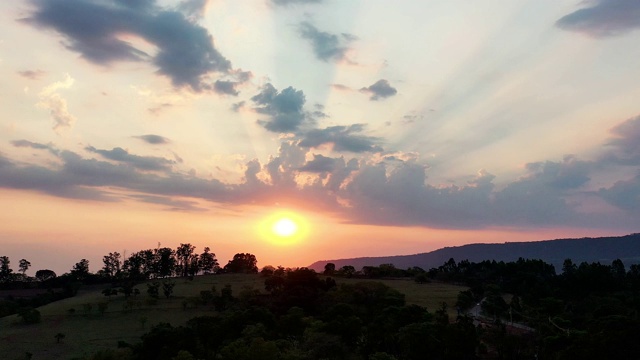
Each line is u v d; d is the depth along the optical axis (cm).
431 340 10369
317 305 15938
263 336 11462
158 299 19800
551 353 10312
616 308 14062
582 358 9131
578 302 16825
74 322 16475
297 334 12406
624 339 9119
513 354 10588
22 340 14288
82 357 11750
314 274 19325
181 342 11300
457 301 17900
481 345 11094
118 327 15650
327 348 10431
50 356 12775
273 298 17075
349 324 11662
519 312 15638
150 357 11288
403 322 12500
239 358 9688
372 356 9775
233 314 13638
